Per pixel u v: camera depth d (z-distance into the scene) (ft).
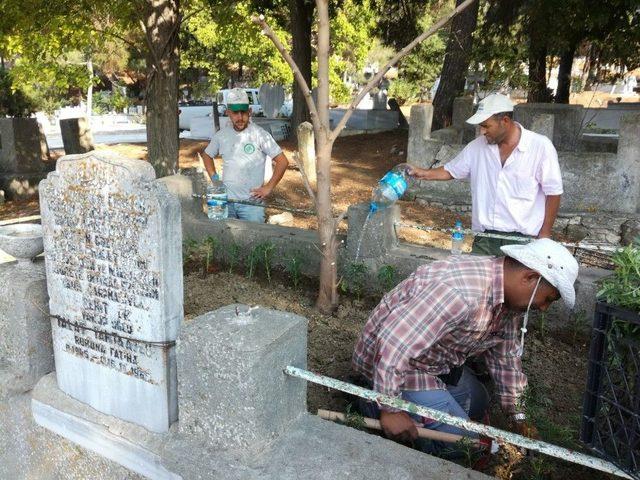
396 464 8.54
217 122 64.75
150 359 9.79
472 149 14.78
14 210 39.11
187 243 18.86
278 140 58.80
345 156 48.26
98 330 10.43
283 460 8.67
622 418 7.29
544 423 10.65
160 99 32.14
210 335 8.73
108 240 9.85
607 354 7.47
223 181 20.49
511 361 10.71
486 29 48.55
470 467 9.48
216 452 8.88
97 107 133.69
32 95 59.67
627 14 43.27
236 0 35.53
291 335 9.12
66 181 10.18
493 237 14.20
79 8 32.55
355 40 86.74
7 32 31.58
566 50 48.80
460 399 11.14
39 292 11.58
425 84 117.80
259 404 8.63
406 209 34.53
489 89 50.06
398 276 16.17
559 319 14.61
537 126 31.50
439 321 9.23
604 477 9.45
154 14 31.17
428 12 69.72
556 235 30.60
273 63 83.35
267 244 17.20
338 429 9.34
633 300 7.13
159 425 9.96
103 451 10.61
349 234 16.42
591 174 31.12
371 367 10.84
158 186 9.24
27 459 12.16
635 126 29.89
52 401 11.27
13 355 11.93
